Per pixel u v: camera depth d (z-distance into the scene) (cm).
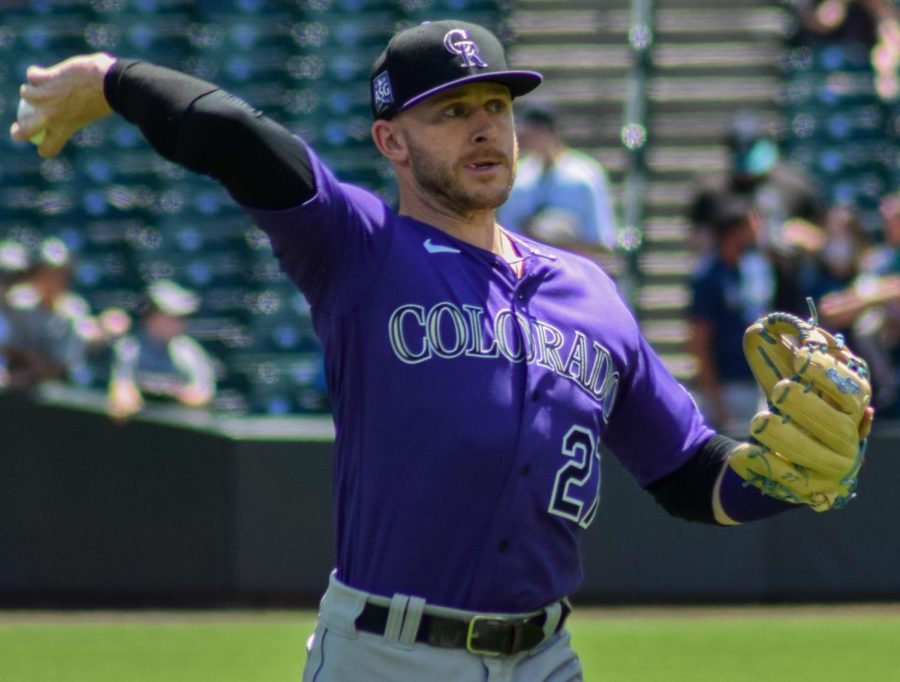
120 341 3428
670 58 4634
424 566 1039
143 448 3198
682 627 2911
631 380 1136
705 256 3522
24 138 1093
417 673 1046
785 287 3275
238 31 4719
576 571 1103
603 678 2478
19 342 3434
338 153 4484
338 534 1088
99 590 3209
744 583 3164
